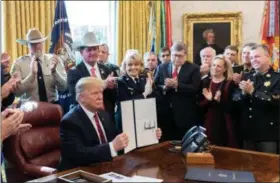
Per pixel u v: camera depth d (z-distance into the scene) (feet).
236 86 9.29
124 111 6.82
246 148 9.09
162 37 16.63
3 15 12.66
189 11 17.24
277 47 15.70
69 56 12.30
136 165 6.01
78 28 15.84
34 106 8.61
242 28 16.67
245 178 5.18
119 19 15.93
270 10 15.78
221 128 9.44
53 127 8.92
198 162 6.10
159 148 7.25
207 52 11.14
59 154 8.82
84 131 6.54
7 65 8.19
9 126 5.37
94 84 6.67
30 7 13.20
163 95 10.00
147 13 16.43
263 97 8.32
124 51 16.07
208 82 9.84
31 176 7.71
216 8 16.97
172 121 10.00
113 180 5.15
